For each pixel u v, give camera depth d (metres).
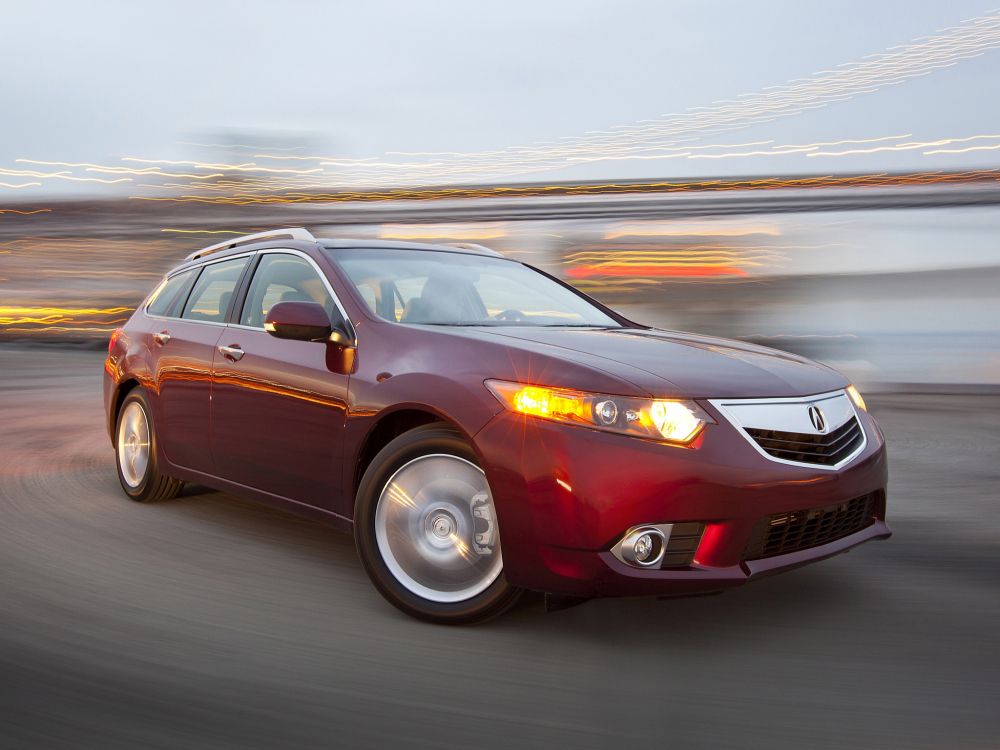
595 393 2.95
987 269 18.17
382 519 3.33
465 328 3.55
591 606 3.40
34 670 2.78
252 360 3.97
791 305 14.83
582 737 2.41
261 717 2.49
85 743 2.33
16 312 17.59
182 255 26.91
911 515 4.77
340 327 3.69
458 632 3.15
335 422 3.54
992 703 2.64
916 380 9.41
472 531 3.16
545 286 4.59
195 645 3.00
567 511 2.90
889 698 2.67
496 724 2.48
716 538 2.93
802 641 3.10
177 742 2.34
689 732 2.45
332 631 3.15
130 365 4.87
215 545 4.14
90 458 6.09
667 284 17.81
